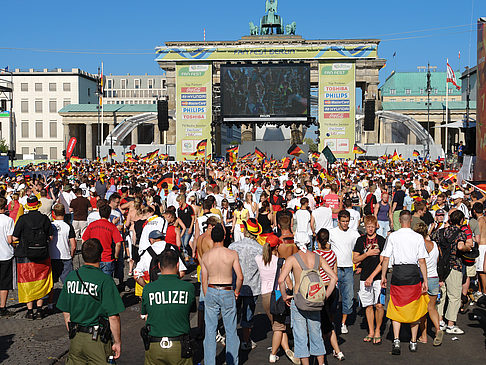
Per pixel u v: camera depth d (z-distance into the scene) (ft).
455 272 30.01
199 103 182.50
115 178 73.77
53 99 419.54
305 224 44.11
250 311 27.32
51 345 27.96
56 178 85.97
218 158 191.62
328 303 25.68
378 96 282.15
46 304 37.04
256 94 171.32
